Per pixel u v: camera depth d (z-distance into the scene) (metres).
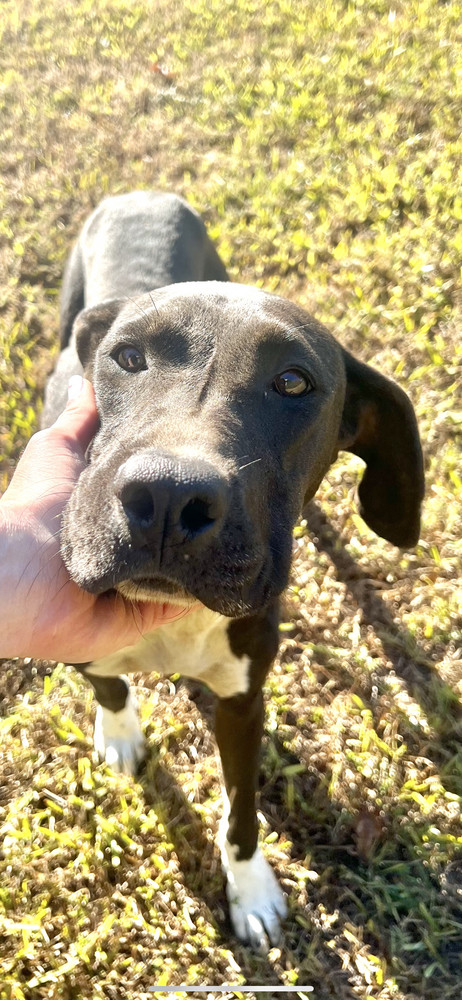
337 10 1.10
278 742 0.51
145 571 0.27
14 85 1.08
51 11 1.22
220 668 0.39
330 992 0.43
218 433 0.30
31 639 0.33
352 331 0.71
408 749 0.50
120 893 0.45
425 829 0.47
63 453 0.36
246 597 0.30
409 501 0.47
